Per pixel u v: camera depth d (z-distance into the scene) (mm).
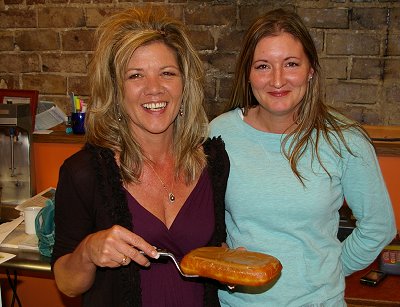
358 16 2338
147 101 1189
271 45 1210
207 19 2477
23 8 2654
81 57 2643
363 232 1336
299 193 1232
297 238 1247
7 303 2424
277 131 1302
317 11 2367
